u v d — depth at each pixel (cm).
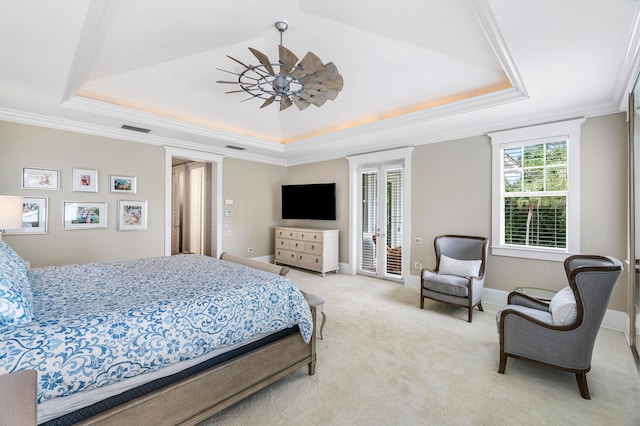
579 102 301
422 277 364
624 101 276
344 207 570
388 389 202
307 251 563
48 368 115
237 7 238
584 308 191
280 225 670
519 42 196
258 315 186
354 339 279
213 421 169
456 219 416
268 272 245
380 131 413
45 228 367
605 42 194
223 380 165
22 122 349
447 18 225
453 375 219
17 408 76
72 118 367
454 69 303
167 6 214
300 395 194
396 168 503
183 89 374
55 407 117
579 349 194
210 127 458
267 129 519
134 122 384
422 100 362
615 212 303
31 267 358
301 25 282
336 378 214
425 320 327
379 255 525
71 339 123
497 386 206
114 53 267
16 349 112
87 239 400
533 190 356
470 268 353
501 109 321
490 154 386
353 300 398
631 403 187
